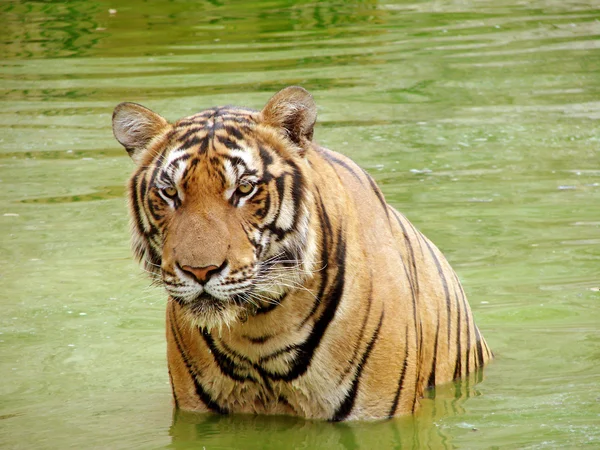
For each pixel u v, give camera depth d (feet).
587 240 41.86
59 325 34.55
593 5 97.25
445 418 25.04
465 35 86.22
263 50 82.58
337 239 22.67
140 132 22.58
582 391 27.37
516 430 24.21
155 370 30.32
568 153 54.60
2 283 38.55
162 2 100.07
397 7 98.84
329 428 23.53
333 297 22.50
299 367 22.85
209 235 20.54
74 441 24.36
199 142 21.39
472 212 45.52
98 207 47.73
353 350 22.95
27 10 98.53
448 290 27.71
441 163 53.26
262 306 22.09
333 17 94.94
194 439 23.58
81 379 29.63
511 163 53.16
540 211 45.60
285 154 21.95
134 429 24.95
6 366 30.83
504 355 30.94
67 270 39.99
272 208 21.35
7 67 79.00
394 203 46.68
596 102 65.10
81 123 63.05
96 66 78.54
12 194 49.80
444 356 27.20
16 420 26.27
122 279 39.04
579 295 36.09
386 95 67.82
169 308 24.23
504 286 37.22
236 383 23.62
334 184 23.31
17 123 63.26
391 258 24.00
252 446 22.93
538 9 96.37
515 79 71.41
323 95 67.92
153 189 21.52
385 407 23.65
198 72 74.95
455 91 68.64
